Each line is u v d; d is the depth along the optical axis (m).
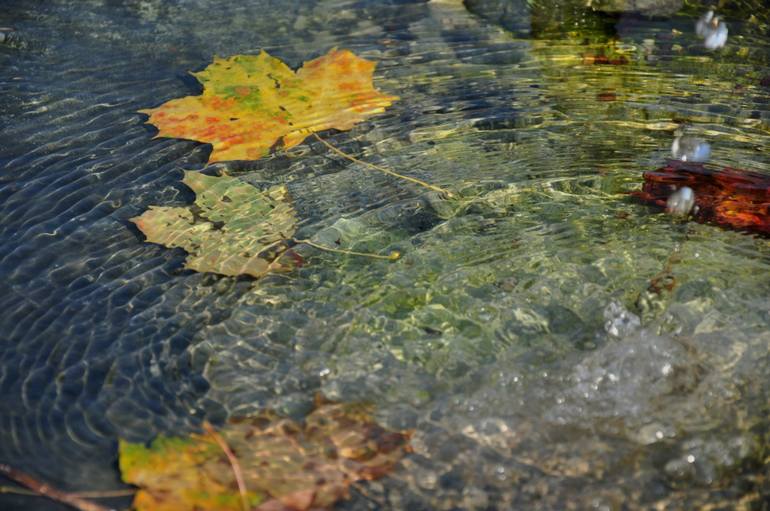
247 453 0.86
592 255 0.97
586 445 0.86
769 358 0.90
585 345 0.91
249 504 0.84
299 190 1.03
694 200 1.00
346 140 1.07
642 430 0.87
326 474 0.85
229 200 1.02
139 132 1.08
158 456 0.86
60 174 1.04
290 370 0.90
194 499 0.84
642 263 0.96
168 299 0.94
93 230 0.99
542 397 0.89
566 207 1.00
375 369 0.90
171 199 1.02
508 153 1.05
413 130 1.08
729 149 1.04
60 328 0.92
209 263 0.97
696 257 0.96
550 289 0.95
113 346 0.91
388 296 0.95
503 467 0.86
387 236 0.99
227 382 0.90
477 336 0.92
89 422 0.87
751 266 0.95
